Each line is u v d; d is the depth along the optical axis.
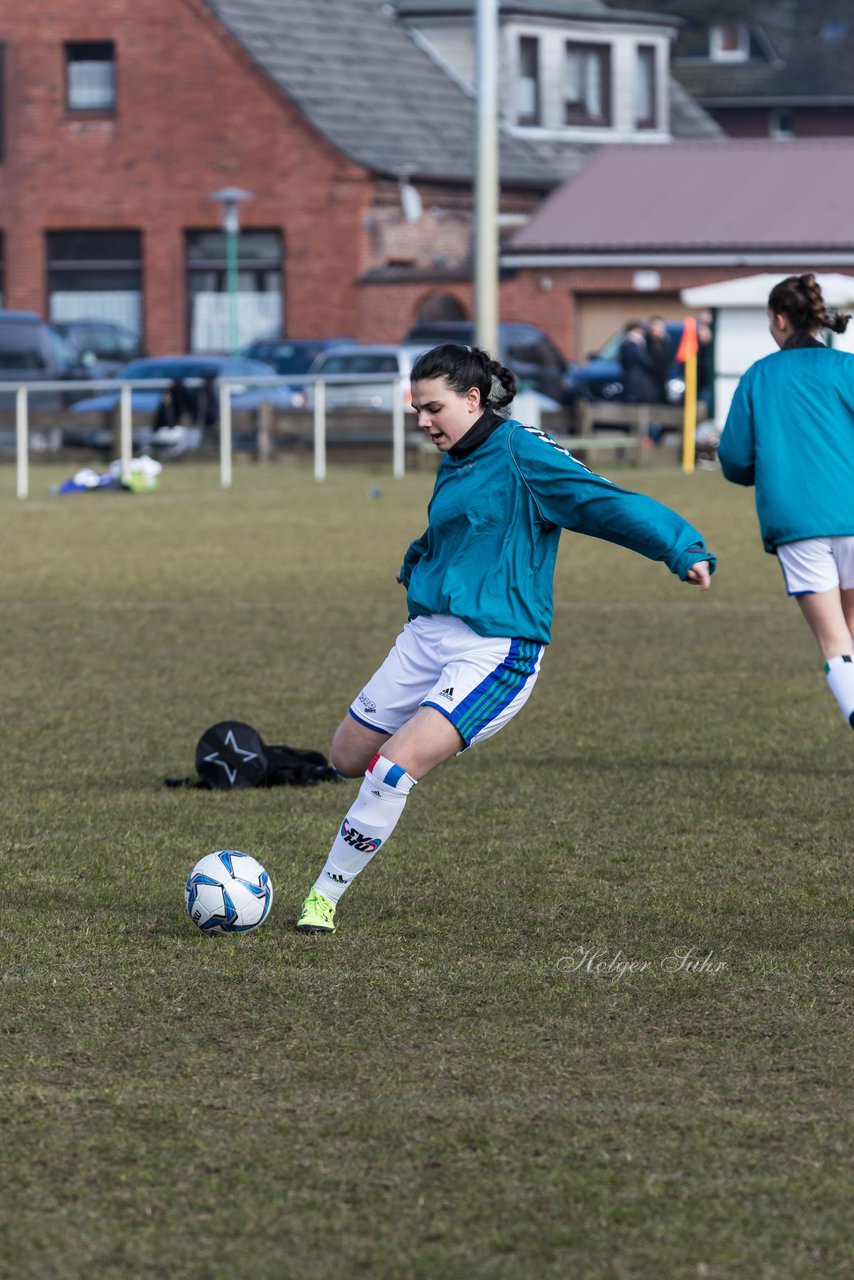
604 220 118.62
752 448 21.08
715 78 195.50
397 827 21.48
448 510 16.39
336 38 132.25
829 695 30.11
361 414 84.44
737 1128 12.66
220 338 129.00
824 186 117.38
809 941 17.05
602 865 19.78
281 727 27.39
